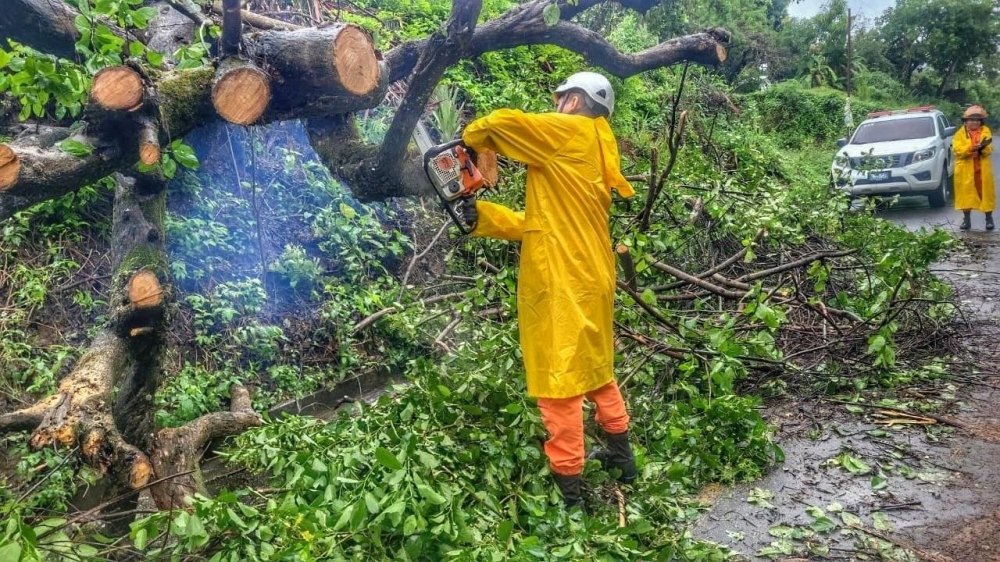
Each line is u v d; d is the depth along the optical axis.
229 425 4.48
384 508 2.96
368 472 3.24
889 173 13.34
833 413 4.93
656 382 5.04
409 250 7.31
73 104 4.18
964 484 3.90
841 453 4.29
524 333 3.39
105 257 5.68
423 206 7.66
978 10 36.16
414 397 3.91
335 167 4.87
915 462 4.18
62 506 3.90
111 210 5.94
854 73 30.84
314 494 3.32
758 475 4.09
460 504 3.04
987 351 5.98
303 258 6.46
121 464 3.26
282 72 4.09
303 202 7.10
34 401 4.78
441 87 8.64
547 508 3.39
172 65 4.93
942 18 36.75
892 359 5.11
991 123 39.88
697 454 4.13
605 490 3.72
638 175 6.16
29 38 4.28
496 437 3.80
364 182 4.72
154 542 3.19
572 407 3.35
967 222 11.52
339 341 6.19
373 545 2.90
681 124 5.09
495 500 3.32
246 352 5.80
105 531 3.55
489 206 3.51
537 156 3.31
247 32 4.13
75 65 4.17
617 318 4.84
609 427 3.71
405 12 10.26
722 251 7.03
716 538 3.50
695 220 6.58
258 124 4.21
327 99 4.30
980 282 8.20
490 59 10.23
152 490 3.79
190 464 3.97
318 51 4.06
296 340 6.15
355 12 9.48
